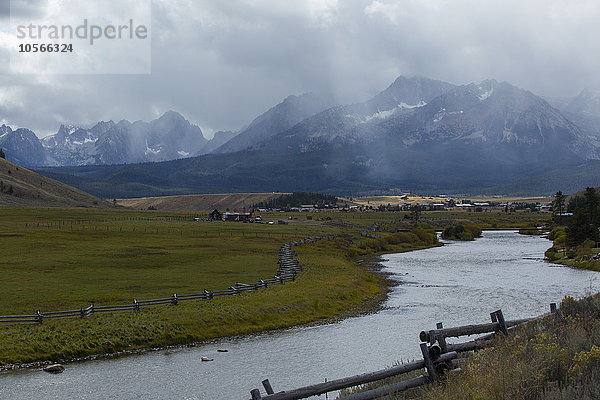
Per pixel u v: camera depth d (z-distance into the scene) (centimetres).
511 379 1280
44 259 8588
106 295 5797
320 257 10394
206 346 4344
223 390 3134
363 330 4862
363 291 7000
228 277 7444
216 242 12462
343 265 9400
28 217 19450
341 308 5956
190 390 3142
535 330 1766
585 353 1349
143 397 3020
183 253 10050
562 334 1644
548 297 6462
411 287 7531
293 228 19038
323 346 4259
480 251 13650
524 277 8462
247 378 3375
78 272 7450
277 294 6100
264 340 4553
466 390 1296
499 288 7275
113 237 12694
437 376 1512
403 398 1435
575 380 1263
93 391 3138
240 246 11775
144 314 4856
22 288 6069
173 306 5238
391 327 4956
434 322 5112
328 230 18750
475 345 1703
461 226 19262
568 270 9425
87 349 4044
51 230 13688
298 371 3516
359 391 1698
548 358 1366
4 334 4072
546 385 1254
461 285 7638
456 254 12875
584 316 1862
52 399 2995
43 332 4172
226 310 5175
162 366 3703
